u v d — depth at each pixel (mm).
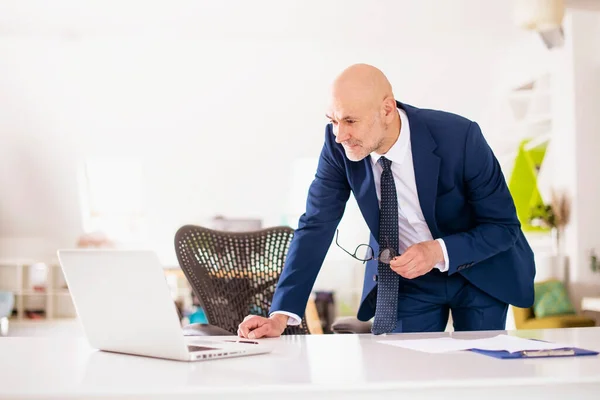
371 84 2047
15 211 10461
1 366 1329
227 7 7871
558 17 5172
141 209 10680
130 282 1425
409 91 9656
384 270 2258
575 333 1874
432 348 1518
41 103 9641
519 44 8664
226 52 9383
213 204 10531
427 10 7895
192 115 9961
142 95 9781
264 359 1379
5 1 7668
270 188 10461
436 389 1080
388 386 1069
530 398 1104
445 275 2398
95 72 9516
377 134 2078
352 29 8648
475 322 2395
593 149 7289
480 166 2244
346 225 10180
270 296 2691
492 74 9352
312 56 9438
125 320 1469
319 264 2215
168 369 1258
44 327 9352
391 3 7684
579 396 1114
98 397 1042
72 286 1586
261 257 2717
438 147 2227
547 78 7879
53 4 7770
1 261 10258
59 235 10711
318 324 4352
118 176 10539
